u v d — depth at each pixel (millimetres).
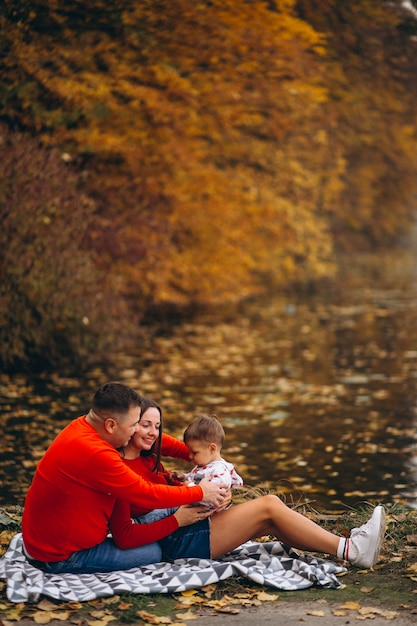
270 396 12734
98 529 5293
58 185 14727
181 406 12000
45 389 12820
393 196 42750
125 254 20875
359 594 5152
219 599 5105
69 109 16219
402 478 8719
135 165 20281
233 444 10039
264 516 5480
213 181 22891
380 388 13344
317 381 13914
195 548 5449
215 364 15320
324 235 31547
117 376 13961
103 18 12844
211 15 13367
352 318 22188
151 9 12891
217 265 24531
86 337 15242
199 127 20109
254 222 25453
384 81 18391
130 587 5098
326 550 5480
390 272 36812
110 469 5152
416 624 4723
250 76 17203
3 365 14336
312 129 26812
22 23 12297
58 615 4801
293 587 5227
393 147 34062
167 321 21031
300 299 26750
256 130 23734
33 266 14086
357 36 15078
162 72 15227
